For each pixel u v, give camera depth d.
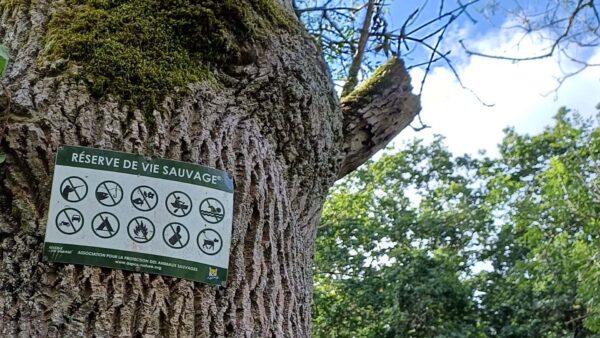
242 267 1.58
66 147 1.51
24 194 1.47
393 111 2.41
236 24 1.84
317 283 16.09
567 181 11.58
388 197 18.36
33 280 1.40
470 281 17.06
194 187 1.57
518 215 13.66
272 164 1.80
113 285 1.42
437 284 15.47
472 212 18.45
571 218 11.78
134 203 1.50
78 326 1.37
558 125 15.93
